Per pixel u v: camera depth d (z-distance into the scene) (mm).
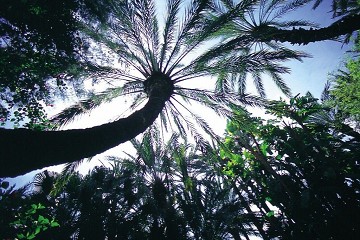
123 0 7574
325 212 11070
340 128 13852
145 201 14211
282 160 13383
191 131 10320
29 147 2768
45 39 5426
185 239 11867
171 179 14266
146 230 12891
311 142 12648
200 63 8492
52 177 10672
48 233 9180
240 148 14781
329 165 11945
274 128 13344
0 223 5086
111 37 7887
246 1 8000
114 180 13414
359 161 12188
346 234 10367
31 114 6414
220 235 13016
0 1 4648
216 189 15305
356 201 10922
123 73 8359
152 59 8875
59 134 3189
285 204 12156
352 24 8602
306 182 12375
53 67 6008
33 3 4988
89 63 6875
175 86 8898
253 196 14281
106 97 8633
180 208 13750
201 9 8039
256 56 8414
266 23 11531
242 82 13234
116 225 11164
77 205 11297
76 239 10195
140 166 13508
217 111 9695
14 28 5133
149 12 8094
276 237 11914
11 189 6094
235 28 11633
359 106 14992
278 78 12133
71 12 5684
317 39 8914
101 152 3727
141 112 5227
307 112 13164
